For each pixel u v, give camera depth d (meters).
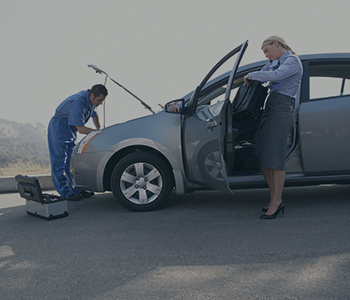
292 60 3.13
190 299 1.83
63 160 4.73
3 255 2.68
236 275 2.11
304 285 1.93
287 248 2.52
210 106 3.40
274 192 3.30
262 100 3.41
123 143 3.81
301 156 3.55
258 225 3.13
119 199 3.85
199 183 3.62
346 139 3.51
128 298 1.88
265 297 1.82
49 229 3.36
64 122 4.66
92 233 3.15
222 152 3.10
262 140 3.26
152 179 3.82
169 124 3.76
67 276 2.22
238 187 3.68
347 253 2.36
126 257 2.51
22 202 4.88
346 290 1.84
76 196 4.78
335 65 3.66
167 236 2.95
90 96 4.50
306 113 3.52
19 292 2.03
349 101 3.54
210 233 2.97
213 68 3.54
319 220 3.18
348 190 4.44
